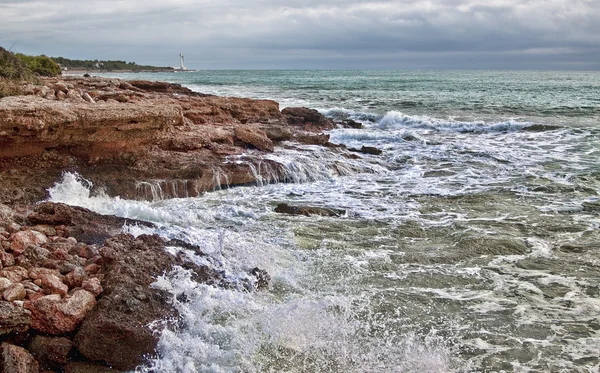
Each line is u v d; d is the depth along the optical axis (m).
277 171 14.13
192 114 18.31
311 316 6.53
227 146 15.16
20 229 8.07
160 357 5.66
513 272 8.07
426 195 12.70
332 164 15.20
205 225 10.07
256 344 5.93
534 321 6.58
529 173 14.87
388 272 8.01
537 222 10.51
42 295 6.12
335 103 35.91
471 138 21.20
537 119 26.47
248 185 13.73
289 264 8.19
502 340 6.15
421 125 24.56
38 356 5.45
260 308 6.61
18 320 5.54
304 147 16.78
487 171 15.34
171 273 7.04
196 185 12.66
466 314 6.75
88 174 12.04
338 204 11.85
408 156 17.44
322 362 5.70
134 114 12.66
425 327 6.43
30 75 21.58
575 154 17.61
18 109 11.08
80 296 5.96
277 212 11.08
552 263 8.42
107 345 5.57
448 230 9.99
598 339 6.16
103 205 10.86
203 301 6.54
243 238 9.08
